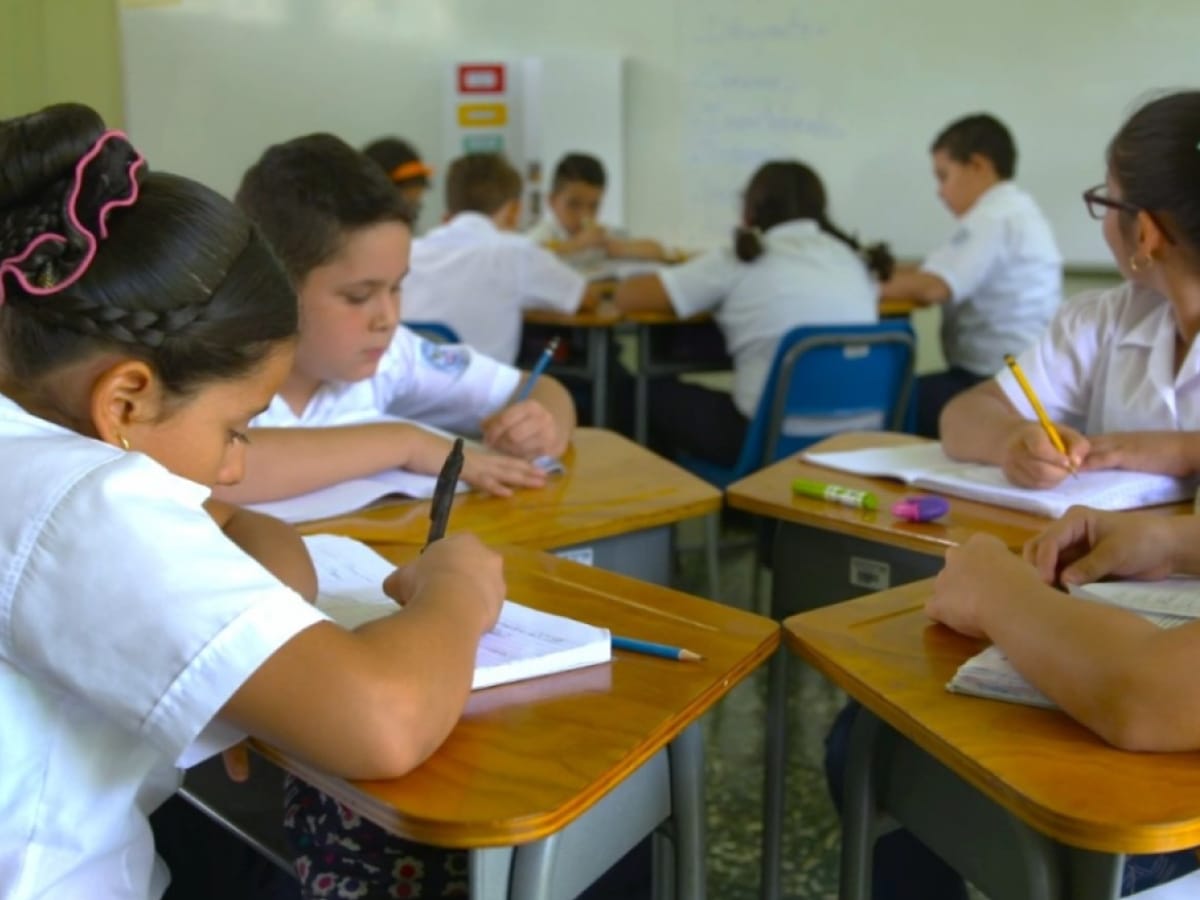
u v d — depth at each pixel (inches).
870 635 41.1
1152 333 63.4
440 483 43.5
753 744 91.0
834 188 183.3
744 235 127.8
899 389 121.0
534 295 134.6
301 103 201.5
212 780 51.4
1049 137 165.5
